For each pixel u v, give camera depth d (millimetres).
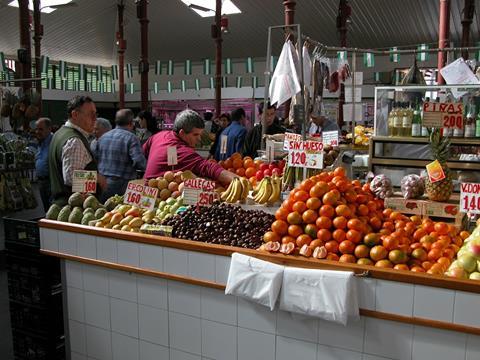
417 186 2982
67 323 2795
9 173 6559
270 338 2150
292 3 4930
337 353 2004
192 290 2330
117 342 2613
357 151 6133
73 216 2828
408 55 13141
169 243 2338
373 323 1921
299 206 2215
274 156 3969
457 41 12406
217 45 10664
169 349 2441
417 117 4402
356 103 6398
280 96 4023
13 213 6645
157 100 16312
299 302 1994
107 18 13734
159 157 3504
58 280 2828
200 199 2760
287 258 2064
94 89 17406
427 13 11367
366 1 11320
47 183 5039
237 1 12391
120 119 4754
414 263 2092
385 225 2311
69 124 3451
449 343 1790
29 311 2844
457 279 1752
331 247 2135
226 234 2381
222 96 14594
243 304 2195
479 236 2086
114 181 4551
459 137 4246
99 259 2586
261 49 15172
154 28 14445
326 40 13414
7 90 7543
